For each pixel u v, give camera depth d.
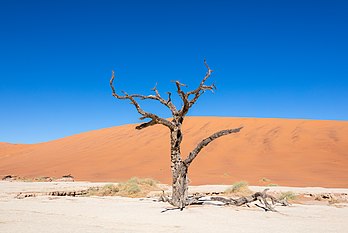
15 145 85.69
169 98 16.48
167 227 10.81
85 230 9.90
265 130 55.47
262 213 14.45
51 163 52.38
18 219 11.61
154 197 21.44
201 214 13.79
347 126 52.81
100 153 55.47
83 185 28.67
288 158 43.19
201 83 15.59
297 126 55.22
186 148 51.16
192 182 32.56
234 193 23.17
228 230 10.49
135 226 10.84
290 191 22.94
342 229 11.02
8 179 37.34
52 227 10.27
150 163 45.97
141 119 15.92
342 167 38.72
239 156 45.78
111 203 16.91
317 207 16.91
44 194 22.05
